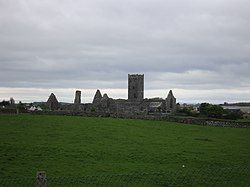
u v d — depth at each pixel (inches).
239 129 3161.9
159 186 1138.0
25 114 3346.5
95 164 1446.9
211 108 4842.5
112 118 3376.0
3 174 1235.2
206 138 2394.2
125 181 1167.6
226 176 1243.2
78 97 4803.2
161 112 4847.4
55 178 1155.3
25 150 1626.5
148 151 1774.1
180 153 1766.7
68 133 2182.6
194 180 1202.0
